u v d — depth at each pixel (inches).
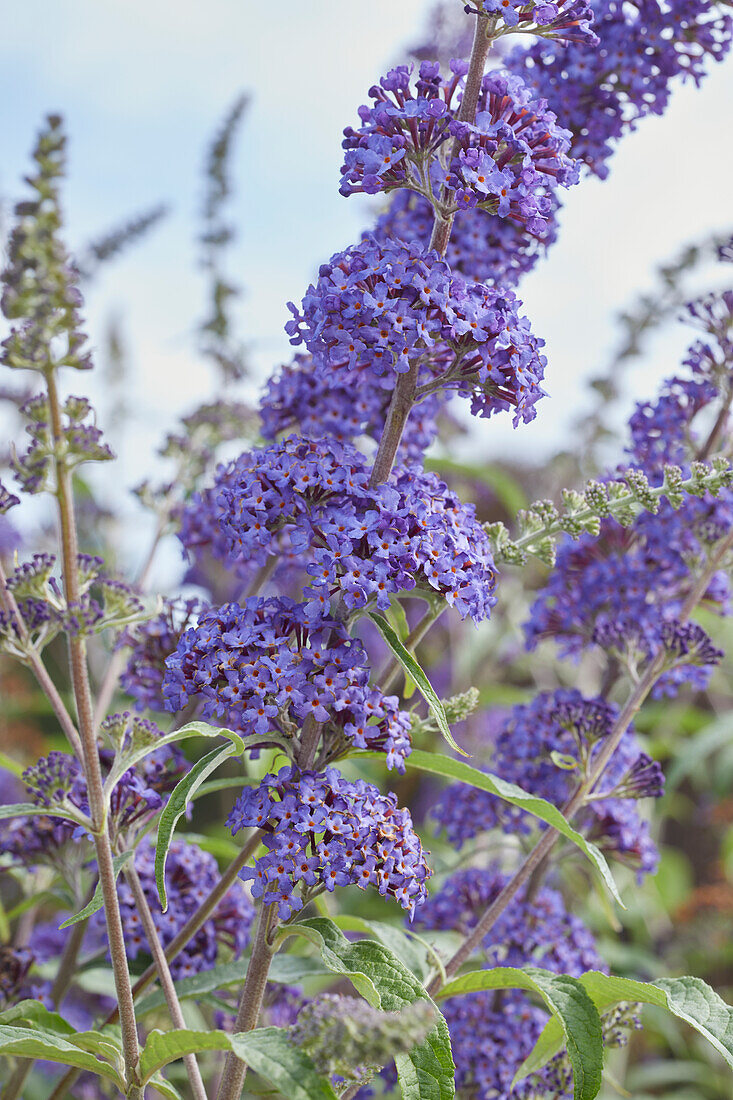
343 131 21.1
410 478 21.3
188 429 28.8
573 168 21.1
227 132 32.8
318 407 24.8
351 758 21.0
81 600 20.0
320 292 20.6
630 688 32.0
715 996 21.3
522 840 26.6
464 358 21.0
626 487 22.9
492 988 22.3
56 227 18.9
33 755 41.2
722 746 49.6
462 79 22.2
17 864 25.4
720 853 54.1
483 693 42.3
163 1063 19.6
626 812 25.9
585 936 26.6
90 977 28.1
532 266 24.7
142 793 22.0
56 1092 23.3
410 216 24.6
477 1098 25.2
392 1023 18.4
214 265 32.7
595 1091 20.7
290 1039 18.9
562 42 22.9
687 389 26.1
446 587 20.5
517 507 37.1
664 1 24.6
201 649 20.3
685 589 26.8
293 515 20.8
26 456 19.6
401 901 20.0
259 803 20.2
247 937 25.0
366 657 20.4
